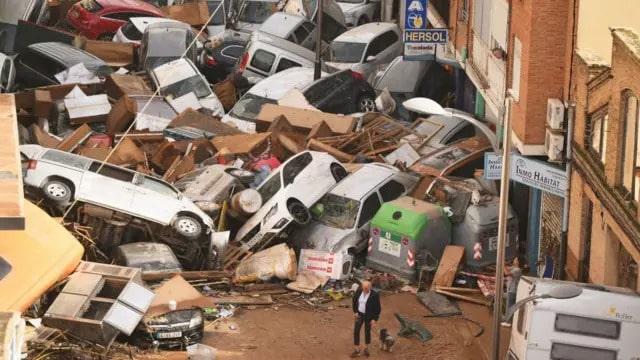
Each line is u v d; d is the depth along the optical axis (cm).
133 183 3466
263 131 4512
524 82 3228
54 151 3494
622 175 2817
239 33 5669
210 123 4478
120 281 2994
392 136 4344
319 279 3412
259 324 3161
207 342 3038
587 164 3030
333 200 3653
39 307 3003
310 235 3600
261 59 5206
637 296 2661
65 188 3409
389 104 4847
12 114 3206
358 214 3591
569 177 3161
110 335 2859
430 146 4250
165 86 4794
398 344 3062
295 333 3119
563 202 3231
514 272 3164
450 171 3916
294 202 3591
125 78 4838
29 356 2795
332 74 4806
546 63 3189
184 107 4719
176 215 3450
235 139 4200
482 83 3875
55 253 2995
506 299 3183
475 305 3319
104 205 3406
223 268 3459
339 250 3528
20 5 5778
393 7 6078
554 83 3200
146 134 4297
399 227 3472
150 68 5206
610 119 2862
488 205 3531
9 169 2744
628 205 2756
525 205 3731
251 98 4788
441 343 3081
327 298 3347
